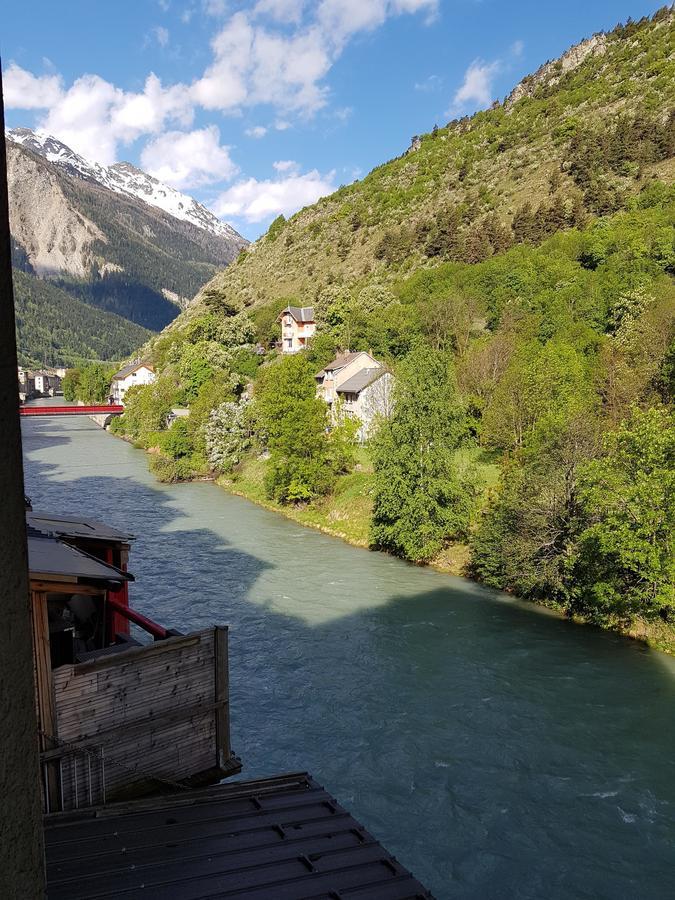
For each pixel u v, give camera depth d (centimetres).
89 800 899
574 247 9100
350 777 1645
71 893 688
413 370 3594
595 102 15575
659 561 2489
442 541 3588
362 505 4300
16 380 196
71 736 885
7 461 196
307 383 4738
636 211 9631
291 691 2066
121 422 9662
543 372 4297
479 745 1773
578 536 2769
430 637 2486
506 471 3481
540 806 1538
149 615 2675
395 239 13100
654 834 1447
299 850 858
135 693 955
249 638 2459
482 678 2152
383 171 19150
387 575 3275
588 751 1742
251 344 10812
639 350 4500
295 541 3928
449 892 1300
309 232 16775
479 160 16250
